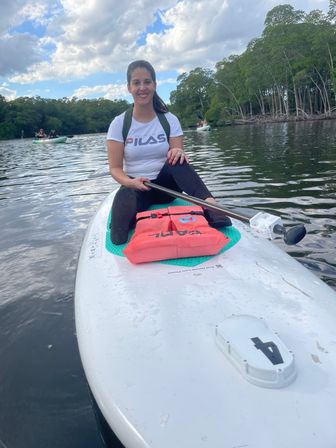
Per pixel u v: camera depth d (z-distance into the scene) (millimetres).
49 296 2699
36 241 3879
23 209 5305
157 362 1266
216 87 60781
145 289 1722
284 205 4555
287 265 1952
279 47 43219
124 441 1075
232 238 2252
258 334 1236
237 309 1509
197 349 1290
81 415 1645
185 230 2041
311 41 42062
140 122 2654
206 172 7527
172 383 1172
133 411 1107
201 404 1087
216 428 1015
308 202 4613
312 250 3150
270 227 1892
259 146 12945
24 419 1653
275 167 7535
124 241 2283
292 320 1434
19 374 1936
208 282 1730
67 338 2199
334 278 2670
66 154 16438
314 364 1199
